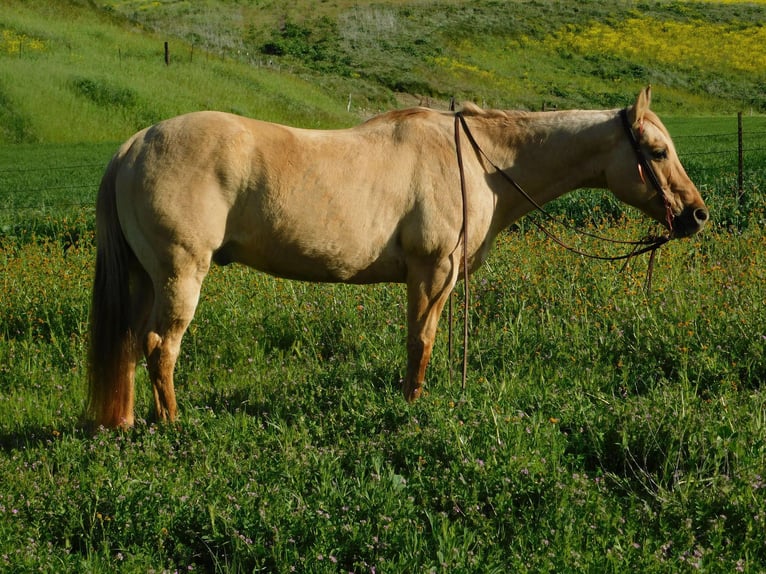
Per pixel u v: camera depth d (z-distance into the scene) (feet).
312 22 206.49
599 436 16.29
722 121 130.52
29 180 73.67
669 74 182.91
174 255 17.88
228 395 20.62
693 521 13.65
